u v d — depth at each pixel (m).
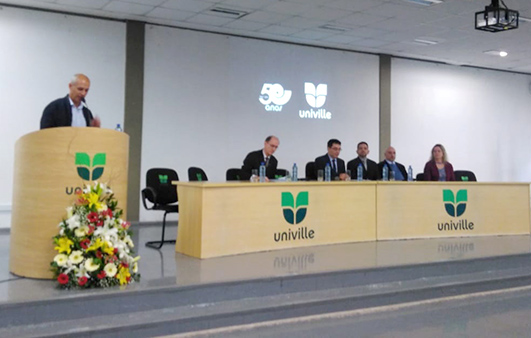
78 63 7.77
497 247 5.77
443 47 9.73
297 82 9.48
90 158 3.71
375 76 10.27
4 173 7.33
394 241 6.11
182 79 8.53
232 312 3.65
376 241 6.08
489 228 6.72
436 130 10.98
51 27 7.59
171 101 8.45
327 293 4.23
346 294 4.21
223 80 8.85
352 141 10.00
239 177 6.25
